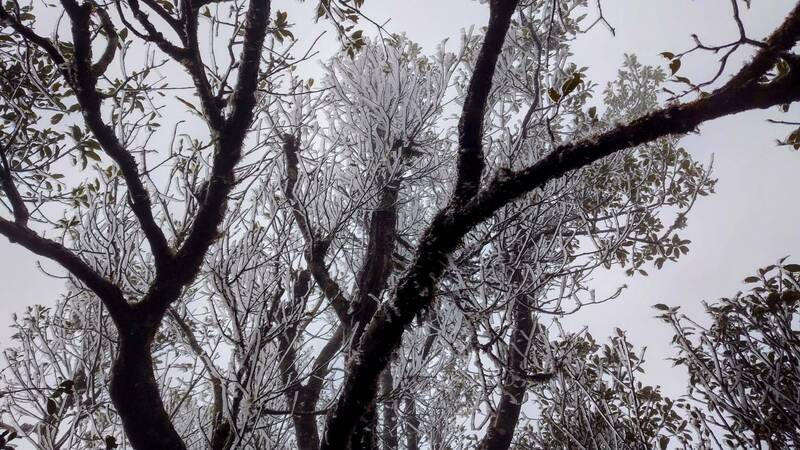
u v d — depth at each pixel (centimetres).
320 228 469
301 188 432
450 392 638
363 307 428
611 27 219
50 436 322
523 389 490
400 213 607
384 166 505
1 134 415
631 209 555
